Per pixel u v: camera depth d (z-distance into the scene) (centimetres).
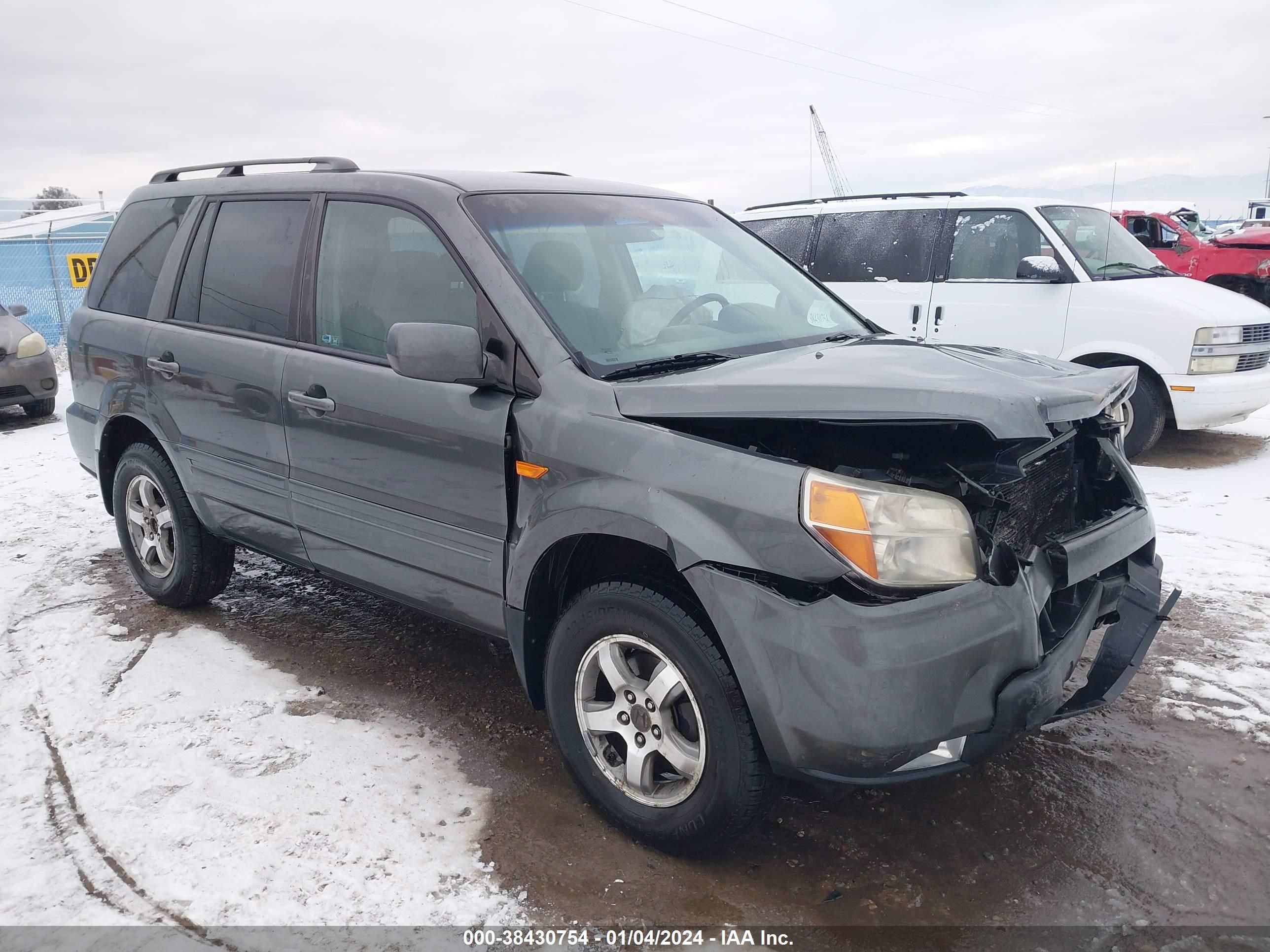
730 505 233
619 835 275
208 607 452
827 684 221
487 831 276
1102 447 295
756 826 279
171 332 403
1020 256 749
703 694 243
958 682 224
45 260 1551
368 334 328
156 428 412
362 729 335
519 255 303
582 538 270
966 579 229
